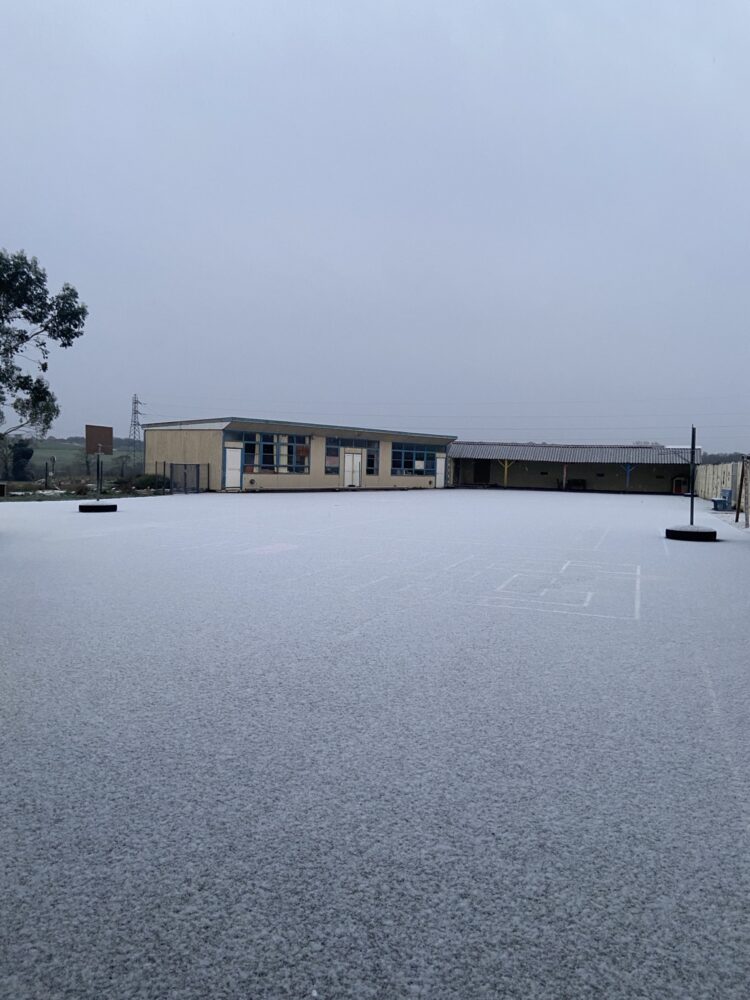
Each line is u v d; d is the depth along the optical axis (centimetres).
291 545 1378
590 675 546
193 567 1079
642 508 2831
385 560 1184
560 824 318
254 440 3528
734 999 217
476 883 273
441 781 360
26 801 335
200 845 297
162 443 3631
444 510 2541
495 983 223
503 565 1146
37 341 2469
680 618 757
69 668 552
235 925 248
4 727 429
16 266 2298
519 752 398
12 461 4141
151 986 220
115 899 261
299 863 285
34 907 257
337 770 371
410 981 223
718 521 2136
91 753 391
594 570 1104
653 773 373
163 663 567
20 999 215
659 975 227
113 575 996
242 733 421
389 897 263
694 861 290
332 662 574
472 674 545
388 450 4425
